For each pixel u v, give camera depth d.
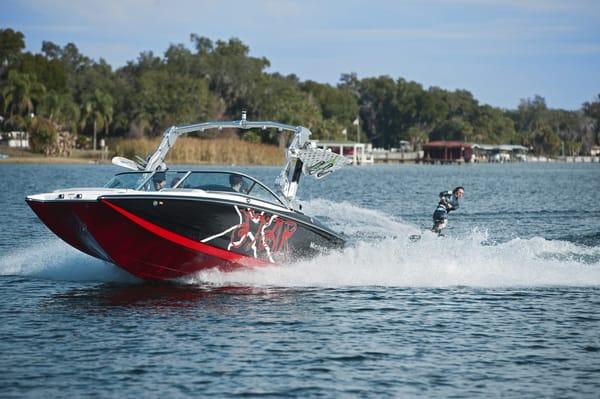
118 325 28.56
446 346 26.38
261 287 35.19
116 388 22.30
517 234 55.47
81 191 34.00
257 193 36.16
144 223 33.41
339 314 30.36
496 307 31.69
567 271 38.28
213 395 21.88
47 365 24.08
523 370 24.11
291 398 21.77
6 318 29.42
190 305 31.69
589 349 26.16
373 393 22.17
